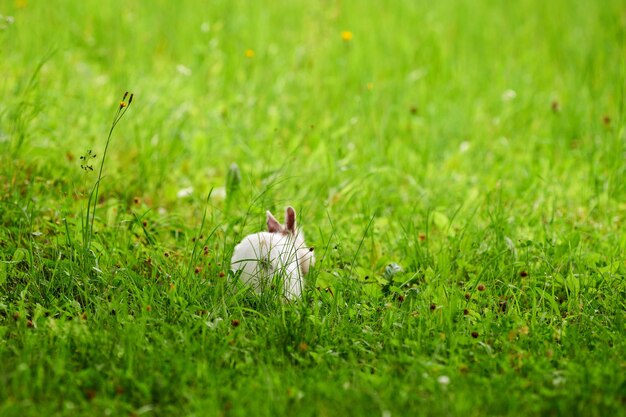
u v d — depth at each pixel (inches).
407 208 394.3
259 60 597.0
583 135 506.6
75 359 248.7
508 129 523.8
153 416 223.1
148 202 398.6
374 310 289.9
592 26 714.8
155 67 570.3
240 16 668.1
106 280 293.7
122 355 247.4
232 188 376.2
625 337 274.8
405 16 727.1
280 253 291.1
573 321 298.0
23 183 376.5
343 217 376.5
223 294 282.4
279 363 252.7
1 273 293.6
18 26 569.9
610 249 349.7
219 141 462.6
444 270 325.7
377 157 457.7
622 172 435.5
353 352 263.7
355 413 221.5
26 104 397.4
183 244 348.8
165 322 273.7
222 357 250.7
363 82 570.9
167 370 238.8
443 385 233.9
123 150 438.9
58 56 539.2
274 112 503.5
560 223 380.2
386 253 351.9
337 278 308.7
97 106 474.0
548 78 611.2
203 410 219.9
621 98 476.7
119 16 635.5
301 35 660.7
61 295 285.6
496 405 227.5
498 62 629.9
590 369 245.4
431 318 285.0
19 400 223.5
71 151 428.1
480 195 407.5
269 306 285.7
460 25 716.7
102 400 223.5
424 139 497.7
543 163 454.3
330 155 421.7
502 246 344.5
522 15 753.6
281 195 399.9
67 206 350.0
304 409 222.4
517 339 273.3
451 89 581.9
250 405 223.8
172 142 436.8
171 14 660.1
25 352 242.4
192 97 517.7
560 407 226.2
